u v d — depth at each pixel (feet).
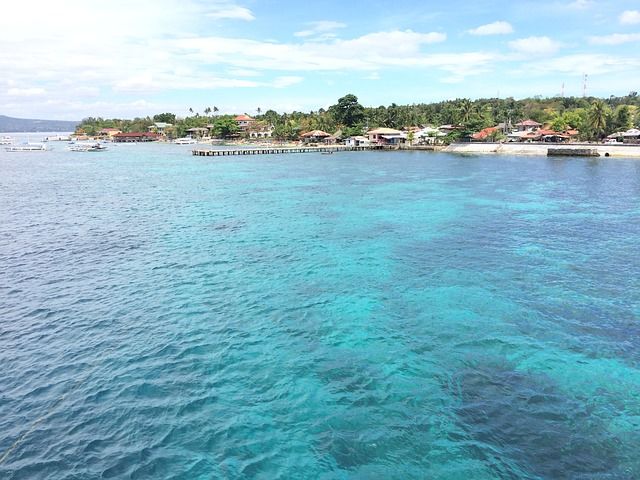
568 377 62.39
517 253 115.24
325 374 63.77
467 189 217.97
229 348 70.44
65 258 113.91
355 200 192.65
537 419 54.08
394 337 73.92
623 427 52.60
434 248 120.47
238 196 207.21
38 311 83.25
